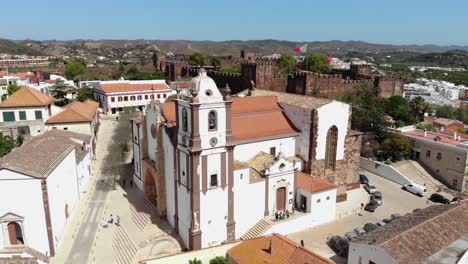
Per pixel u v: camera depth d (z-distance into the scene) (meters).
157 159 53.06
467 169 70.12
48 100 89.12
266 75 84.44
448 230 39.50
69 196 55.31
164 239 49.22
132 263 44.81
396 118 99.50
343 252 45.72
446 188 71.62
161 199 54.53
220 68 166.00
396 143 77.62
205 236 47.38
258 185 50.59
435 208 46.00
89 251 47.56
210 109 44.53
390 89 112.25
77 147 63.25
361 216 57.50
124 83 128.25
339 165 62.16
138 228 52.78
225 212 48.31
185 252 43.81
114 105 123.38
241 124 55.75
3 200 43.69
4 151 67.62
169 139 50.00
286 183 53.06
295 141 59.41
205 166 45.47
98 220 55.44
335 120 59.28
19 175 43.50
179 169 48.12
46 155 50.81
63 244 49.22
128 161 81.38
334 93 95.56
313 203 52.78
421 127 92.38
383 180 74.19
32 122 83.69
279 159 51.50
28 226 44.88
